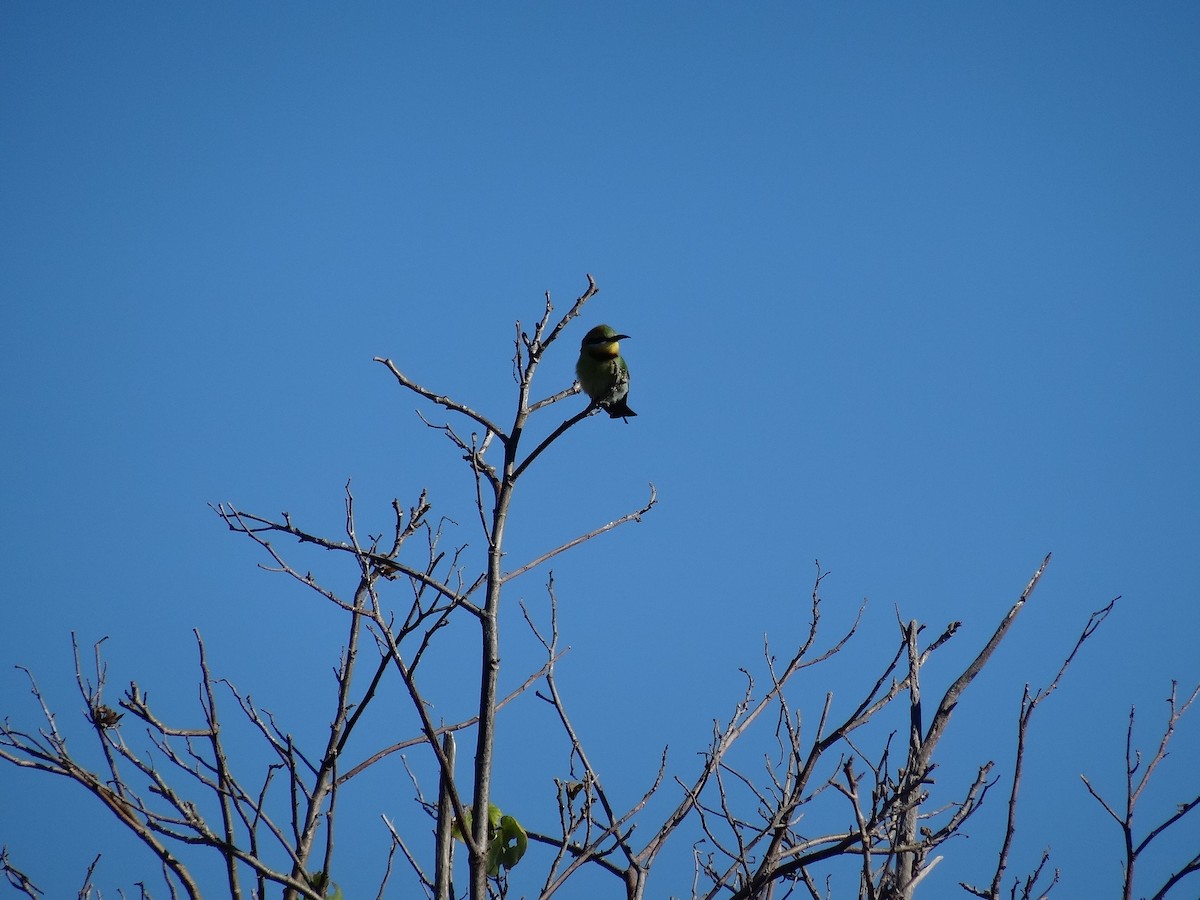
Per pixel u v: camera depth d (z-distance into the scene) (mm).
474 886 9344
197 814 9969
